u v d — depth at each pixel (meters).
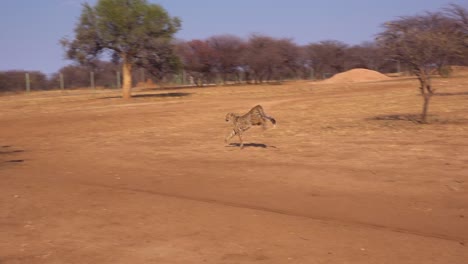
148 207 10.73
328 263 7.43
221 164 15.49
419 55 22.62
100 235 8.88
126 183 13.43
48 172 15.30
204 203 11.04
